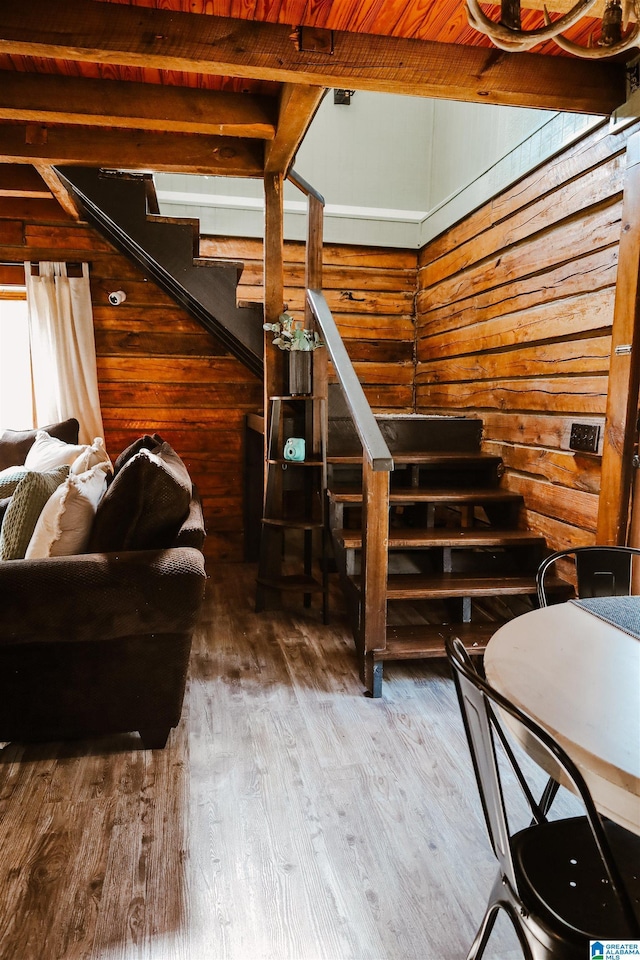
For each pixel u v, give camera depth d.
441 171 4.51
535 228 3.10
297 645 2.99
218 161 3.32
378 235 4.80
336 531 3.07
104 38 1.97
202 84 2.73
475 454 3.64
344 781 1.90
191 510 2.52
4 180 3.74
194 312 4.30
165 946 1.31
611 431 2.42
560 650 1.15
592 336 2.65
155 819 1.71
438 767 1.98
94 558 1.91
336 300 4.80
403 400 5.01
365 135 4.72
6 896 1.43
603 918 0.89
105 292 4.41
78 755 2.03
